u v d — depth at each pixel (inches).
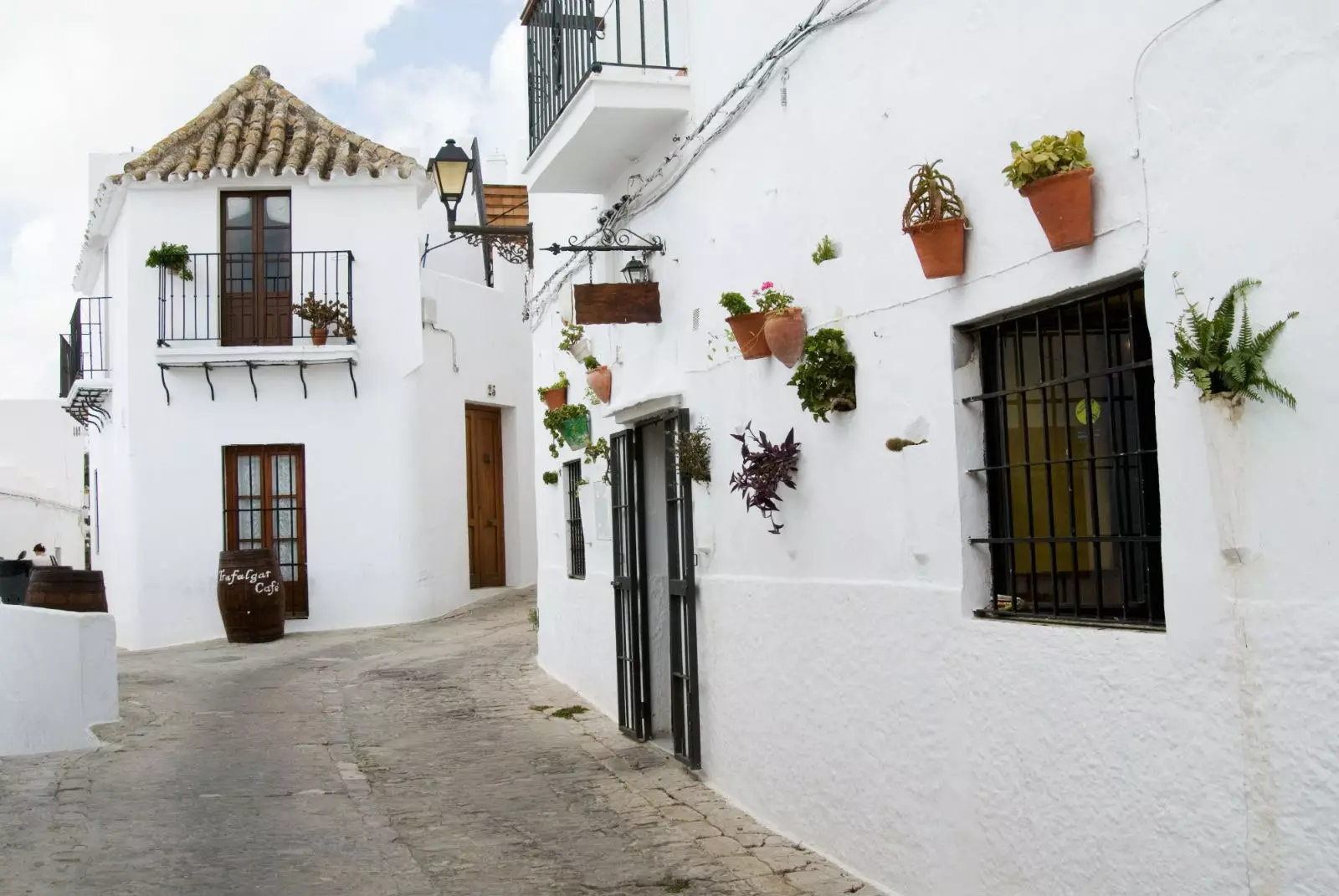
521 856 220.2
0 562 623.5
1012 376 175.5
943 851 179.5
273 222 613.9
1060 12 150.8
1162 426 134.1
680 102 287.7
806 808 225.0
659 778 281.4
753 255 247.9
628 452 328.2
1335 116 112.0
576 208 390.3
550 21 341.4
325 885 200.5
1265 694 120.2
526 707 375.6
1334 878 112.7
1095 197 145.0
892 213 192.7
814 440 220.7
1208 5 126.2
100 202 607.8
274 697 398.0
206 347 598.5
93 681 335.9
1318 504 114.3
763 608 242.8
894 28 191.5
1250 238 121.6
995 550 175.2
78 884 196.4
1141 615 149.4
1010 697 162.1
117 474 619.2
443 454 646.5
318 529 608.1
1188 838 130.4
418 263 623.2
